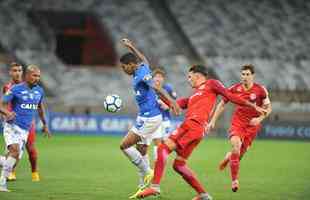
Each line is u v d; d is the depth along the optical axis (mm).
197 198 36094
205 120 35594
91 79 134750
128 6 150625
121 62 38500
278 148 92688
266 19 155875
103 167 59844
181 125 35625
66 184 45500
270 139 114125
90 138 104188
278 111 127750
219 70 142500
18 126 40844
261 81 141750
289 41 152500
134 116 114938
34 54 137000
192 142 35312
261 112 36062
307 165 66312
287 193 43500
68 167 59062
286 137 114375
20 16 143125
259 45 150375
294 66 147250
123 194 40812
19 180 47250
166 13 152875
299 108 130000
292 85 142250
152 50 144250
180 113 35812
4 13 142625
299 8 160000
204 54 145000
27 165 58438
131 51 39344
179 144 35188
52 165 60719
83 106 119625
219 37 149500
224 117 115562
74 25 148000
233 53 147000
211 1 156750
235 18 154500
